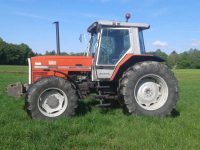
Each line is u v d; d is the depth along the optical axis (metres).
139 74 9.52
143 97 9.71
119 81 9.68
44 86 9.01
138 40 10.23
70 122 8.49
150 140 7.07
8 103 12.09
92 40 10.85
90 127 7.98
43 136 7.16
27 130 7.44
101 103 9.90
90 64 10.16
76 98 9.23
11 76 35.34
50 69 10.02
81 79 10.15
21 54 93.62
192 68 108.12
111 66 10.04
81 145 6.81
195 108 11.84
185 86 28.12
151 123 8.64
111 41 10.11
